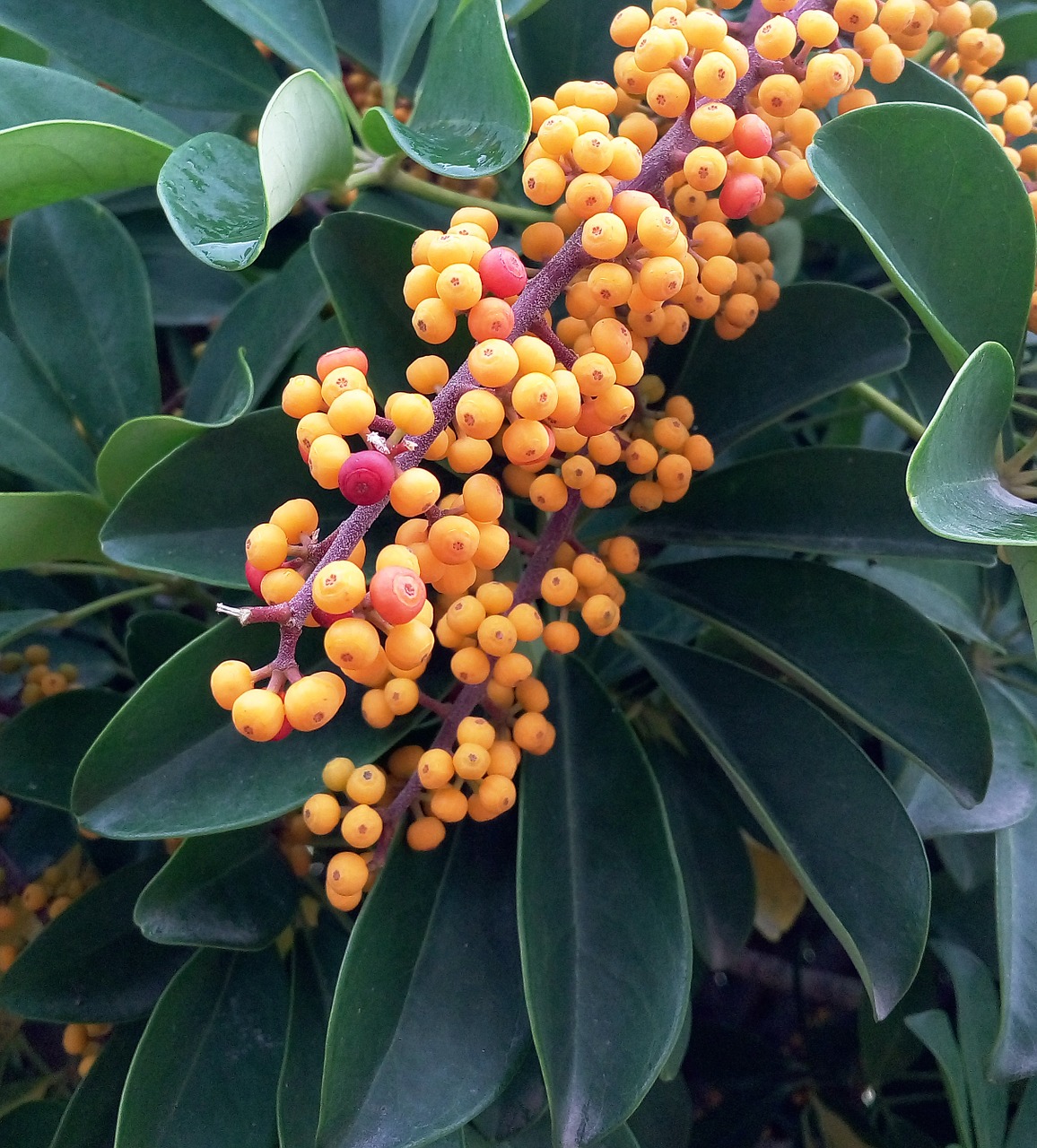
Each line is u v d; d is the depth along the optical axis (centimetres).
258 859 27
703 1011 49
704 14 19
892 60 22
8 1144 31
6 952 32
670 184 22
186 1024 26
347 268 25
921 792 28
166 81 30
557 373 18
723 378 28
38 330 32
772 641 26
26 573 39
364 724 23
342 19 35
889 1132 38
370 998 22
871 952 23
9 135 22
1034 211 24
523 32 31
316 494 25
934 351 33
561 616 24
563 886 23
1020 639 34
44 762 30
